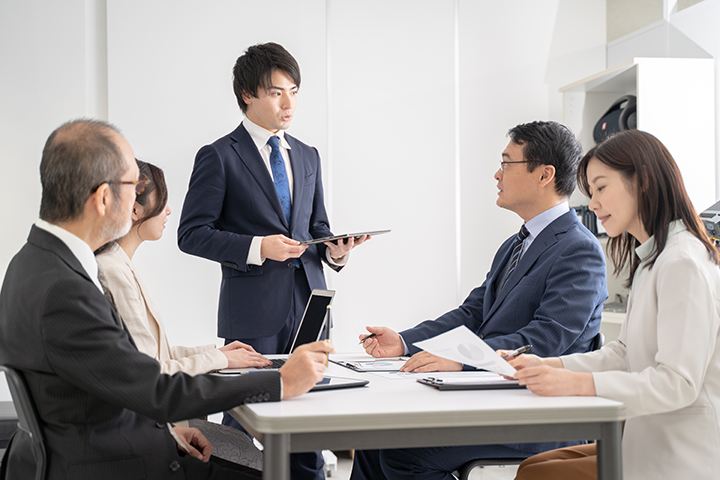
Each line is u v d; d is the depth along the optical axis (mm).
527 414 1106
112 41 3650
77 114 3613
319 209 2605
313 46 3936
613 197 1454
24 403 1115
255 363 1740
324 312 1780
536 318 1808
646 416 1357
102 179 1189
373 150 4020
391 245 4027
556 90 4266
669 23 3762
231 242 2236
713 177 3498
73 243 1186
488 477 3252
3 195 3535
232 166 2379
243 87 2391
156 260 3707
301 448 1043
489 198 4172
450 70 4133
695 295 1296
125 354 1109
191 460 1404
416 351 2014
